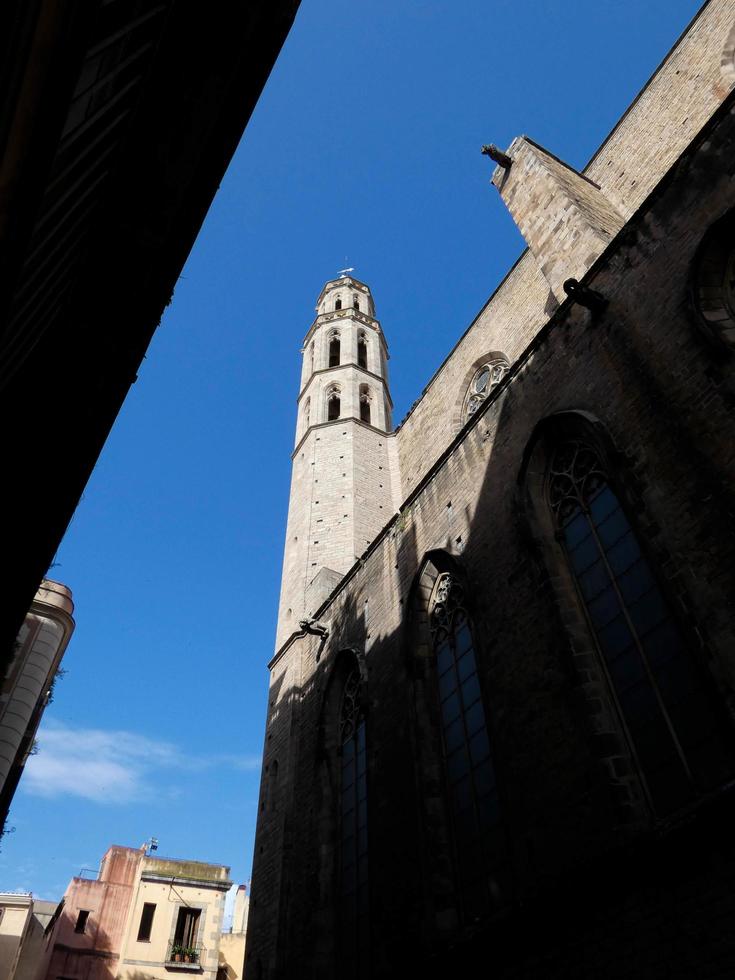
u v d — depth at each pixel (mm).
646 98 25938
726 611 10055
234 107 9281
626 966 9258
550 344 16531
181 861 41594
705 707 10156
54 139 5043
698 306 12469
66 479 10930
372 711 18484
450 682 16203
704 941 8508
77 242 9031
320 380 39656
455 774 14867
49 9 4441
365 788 17953
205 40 8805
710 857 8859
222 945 45531
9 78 4566
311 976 16344
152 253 9914
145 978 36406
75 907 37594
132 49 7672
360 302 48281
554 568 13836
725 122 13523
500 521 16141
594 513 13641
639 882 9547
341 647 21969
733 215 12625
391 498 32500
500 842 12836
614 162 26453
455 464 19109
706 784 9773
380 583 21062
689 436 11773
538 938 10750
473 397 29859
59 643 26891
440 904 13438
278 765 22781
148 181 9438
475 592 16016
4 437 10359
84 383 10367
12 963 39469
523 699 13266
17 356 8703
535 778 12227
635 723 11219
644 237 14516
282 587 29906
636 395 13273
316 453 34219
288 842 20125
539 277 27000
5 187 4973
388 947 14367
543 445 15523
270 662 26922
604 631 12430
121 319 10188
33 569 11297
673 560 11141
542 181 20734
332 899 17422
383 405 39125
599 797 10883
